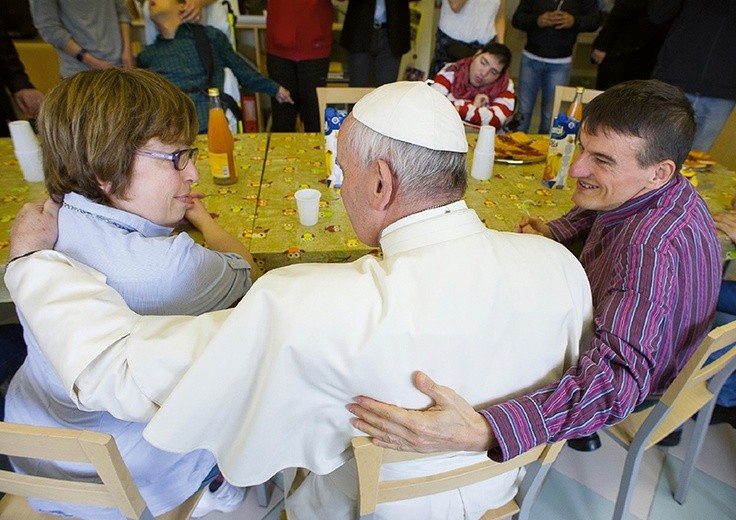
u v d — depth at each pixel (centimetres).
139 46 337
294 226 128
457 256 62
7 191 139
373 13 290
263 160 170
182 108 81
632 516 136
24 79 251
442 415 59
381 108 65
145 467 85
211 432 63
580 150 103
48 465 85
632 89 93
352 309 56
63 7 240
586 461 152
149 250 78
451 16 296
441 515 81
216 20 250
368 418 60
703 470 149
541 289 65
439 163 64
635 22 322
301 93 313
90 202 78
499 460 65
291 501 91
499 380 66
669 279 87
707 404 124
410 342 57
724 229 127
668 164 92
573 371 71
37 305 67
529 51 338
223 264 89
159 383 61
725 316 146
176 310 82
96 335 63
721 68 251
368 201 69
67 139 72
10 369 124
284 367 56
